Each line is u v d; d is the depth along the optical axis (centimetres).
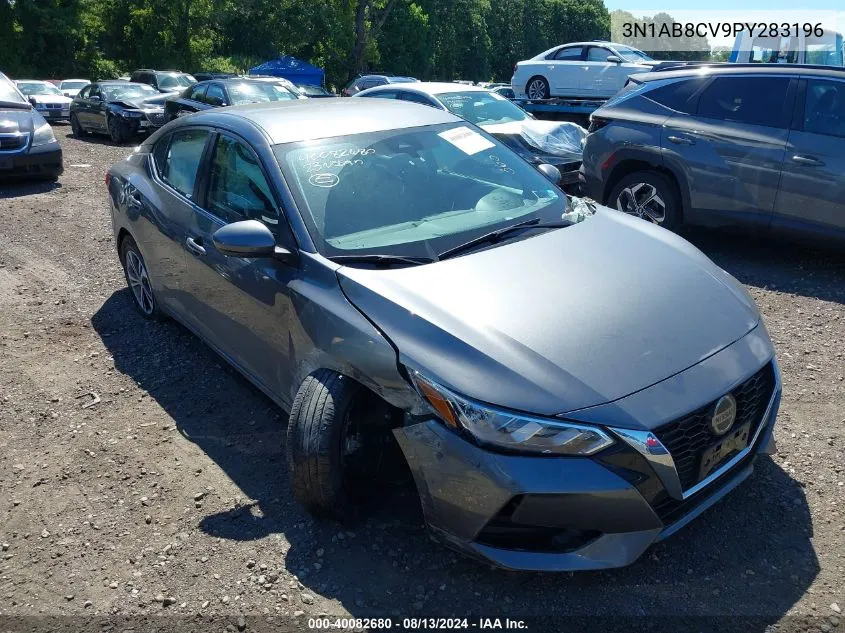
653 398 253
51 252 732
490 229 348
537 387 251
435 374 261
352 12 5419
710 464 266
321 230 333
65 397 438
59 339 520
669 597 265
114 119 1658
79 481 355
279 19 5441
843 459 342
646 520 250
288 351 334
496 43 9550
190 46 4925
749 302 320
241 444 379
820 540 290
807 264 639
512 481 244
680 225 695
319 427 288
